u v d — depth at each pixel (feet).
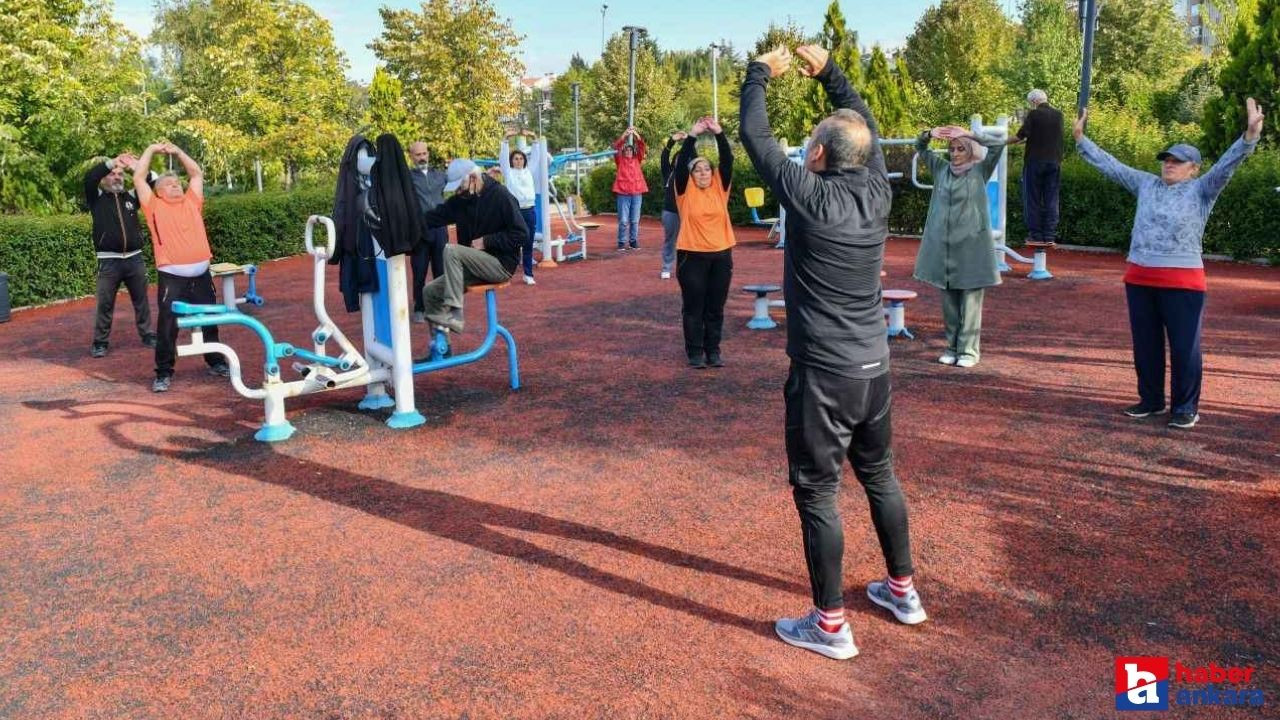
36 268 43.14
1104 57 116.16
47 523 16.30
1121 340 27.94
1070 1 113.70
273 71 104.06
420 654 11.57
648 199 83.05
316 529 15.66
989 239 24.68
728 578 13.38
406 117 114.83
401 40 120.06
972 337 25.48
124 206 31.09
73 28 74.69
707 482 17.24
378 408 23.13
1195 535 14.24
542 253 50.80
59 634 12.37
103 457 19.95
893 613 12.14
